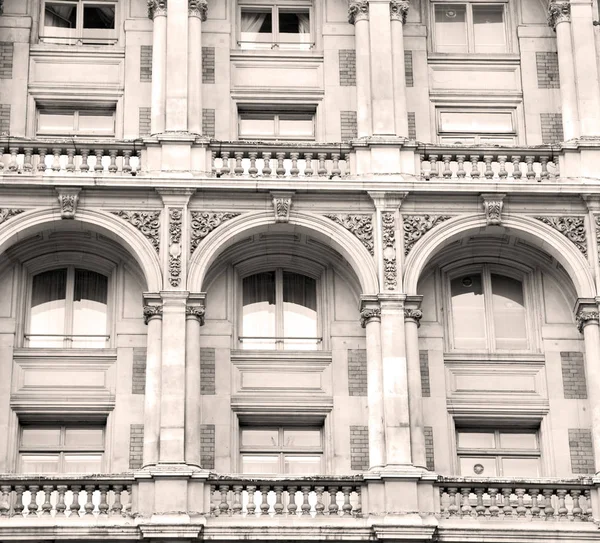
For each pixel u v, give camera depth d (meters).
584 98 48.47
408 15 50.38
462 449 46.38
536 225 46.88
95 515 42.84
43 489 43.16
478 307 47.84
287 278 47.81
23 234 46.06
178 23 48.47
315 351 46.56
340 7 50.34
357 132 48.34
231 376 46.16
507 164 47.78
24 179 46.00
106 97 49.06
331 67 49.59
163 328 44.97
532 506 43.81
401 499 43.28
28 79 49.03
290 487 43.53
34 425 45.91
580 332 46.88
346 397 46.06
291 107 49.38
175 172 46.44
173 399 44.09
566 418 46.34
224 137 48.66
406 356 45.12
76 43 49.84
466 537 43.06
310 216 46.44
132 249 45.91
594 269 46.44
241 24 50.38
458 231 46.56
